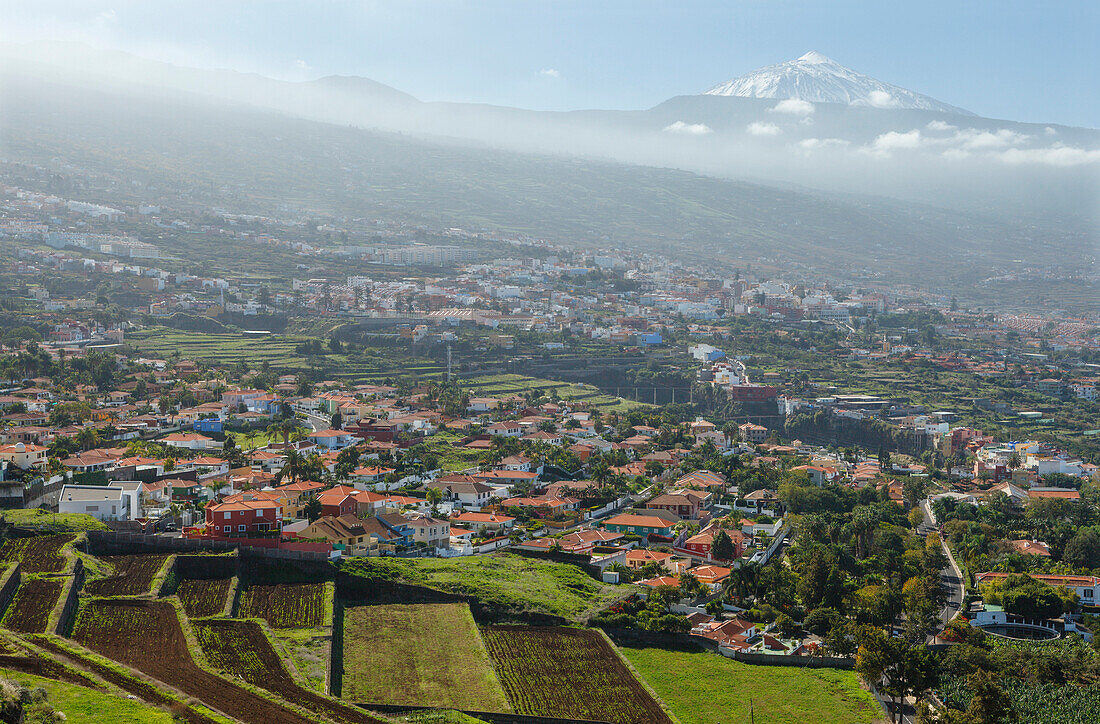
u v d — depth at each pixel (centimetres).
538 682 19400
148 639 17925
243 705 15662
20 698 14038
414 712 17200
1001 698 19175
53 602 18500
